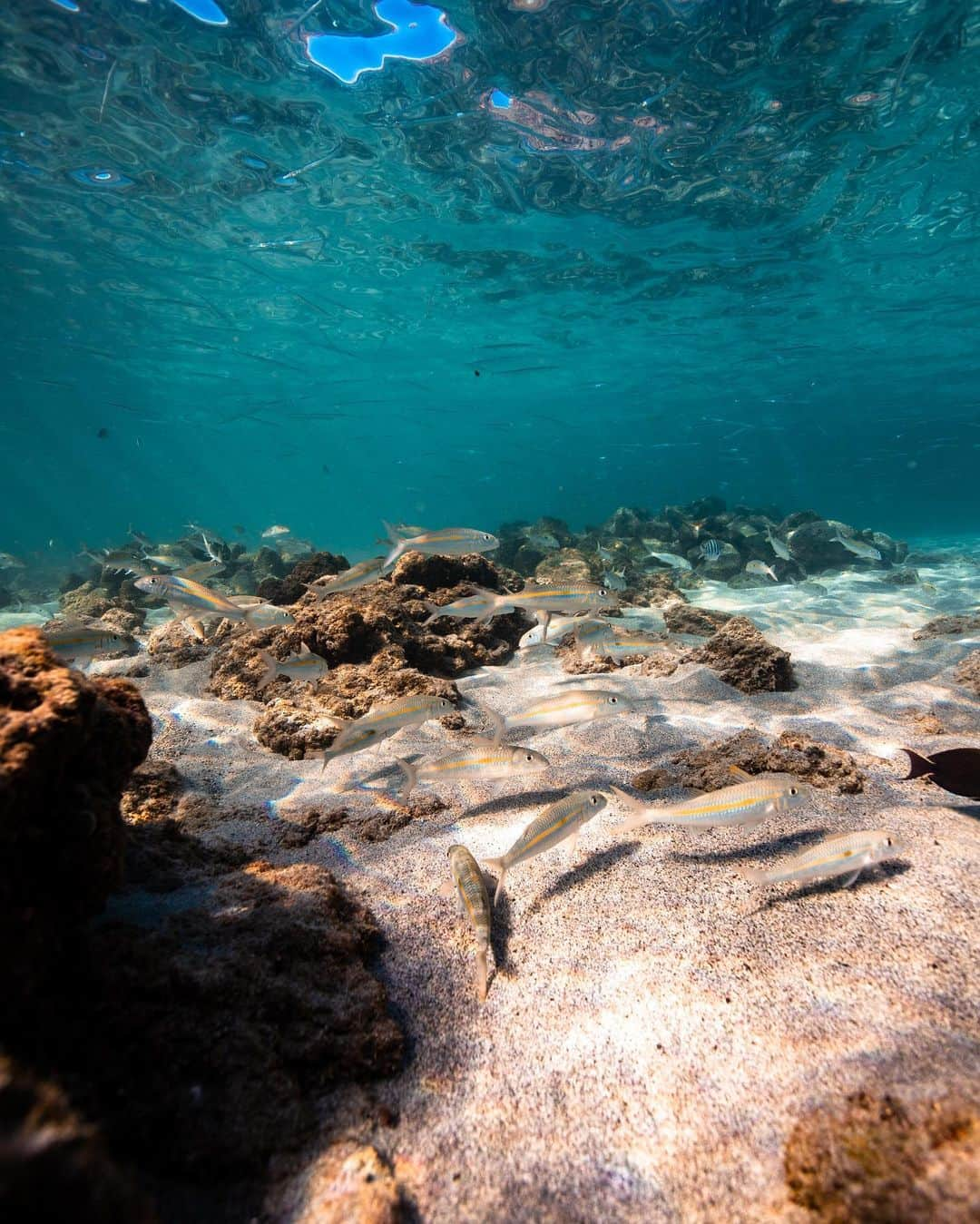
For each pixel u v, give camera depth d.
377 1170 0.48
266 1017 0.59
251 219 4.14
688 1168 0.49
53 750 0.50
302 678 1.38
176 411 11.10
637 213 4.17
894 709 1.40
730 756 1.12
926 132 3.38
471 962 0.73
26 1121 0.31
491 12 2.55
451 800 1.09
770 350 7.78
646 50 2.77
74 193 3.82
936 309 6.39
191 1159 0.48
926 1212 0.37
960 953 0.63
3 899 0.46
